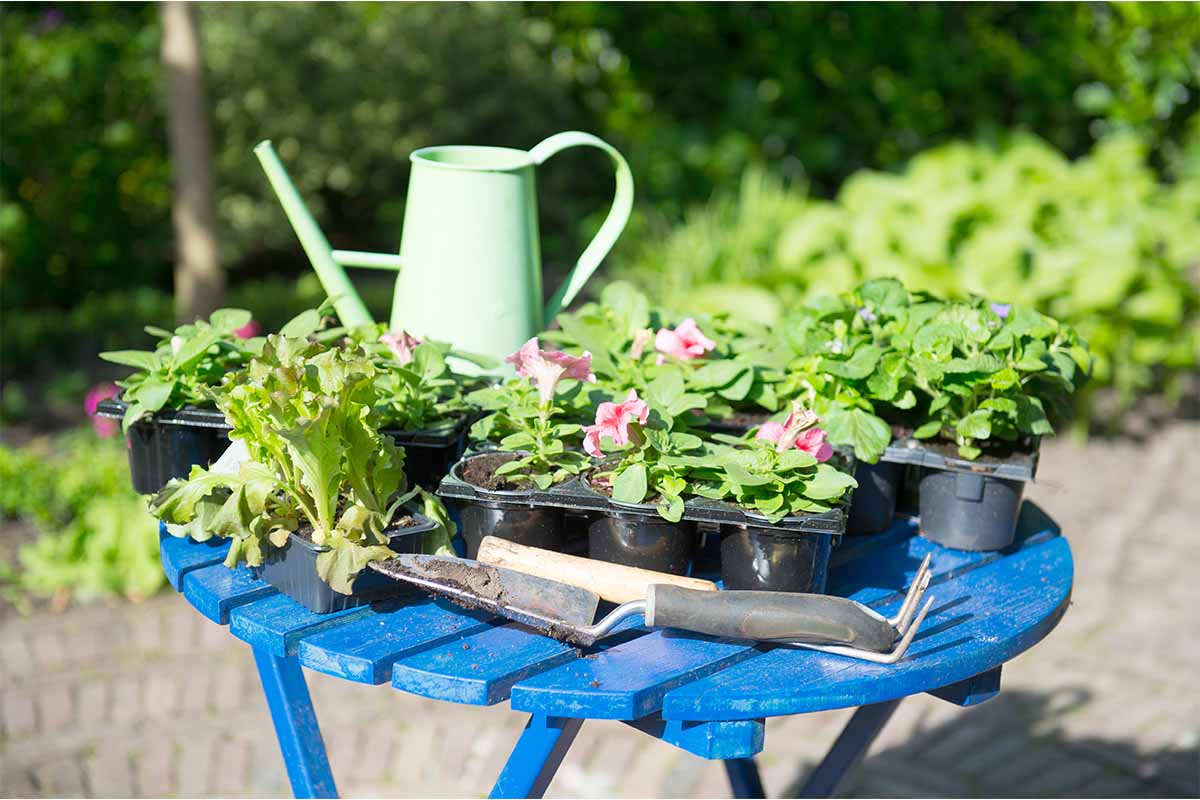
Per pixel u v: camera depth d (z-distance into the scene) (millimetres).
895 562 1622
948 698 1507
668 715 1270
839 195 5832
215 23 5480
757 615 1300
